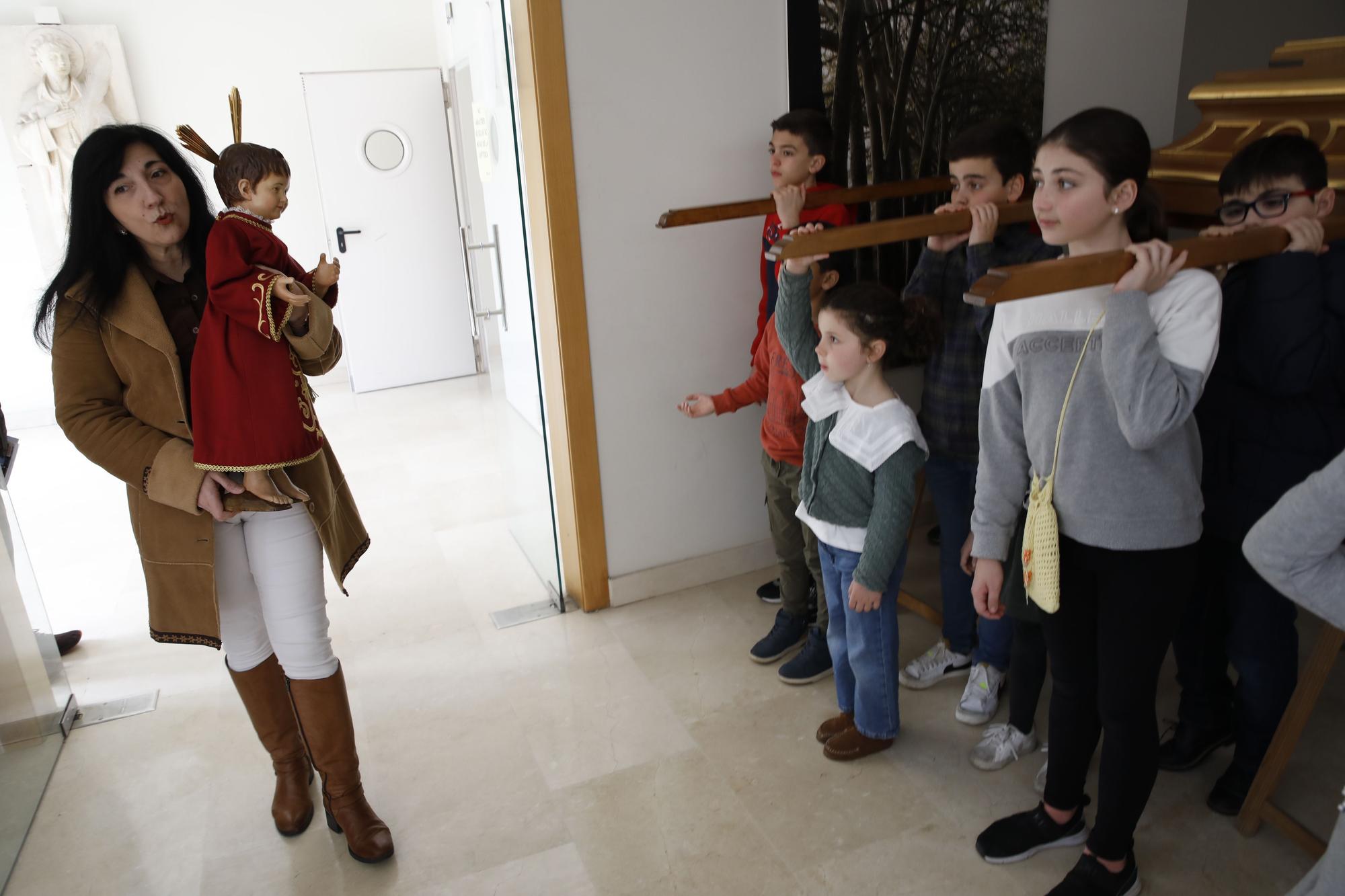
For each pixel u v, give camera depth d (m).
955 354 2.03
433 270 5.58
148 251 1.56
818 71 2.45
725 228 2.53
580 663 2.44
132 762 2.15
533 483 2.80
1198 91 2.31
